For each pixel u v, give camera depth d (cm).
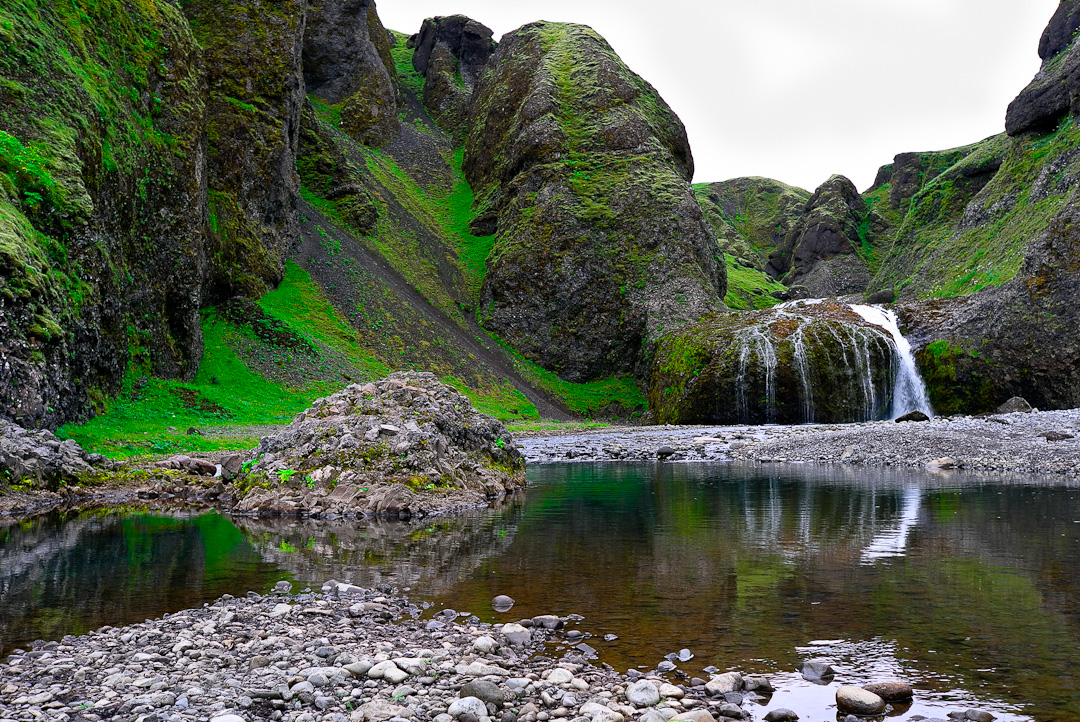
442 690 492
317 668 526
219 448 2625
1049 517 1211
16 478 1608
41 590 813
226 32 5716
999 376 4606
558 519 1324
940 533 1080
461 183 10062
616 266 7375
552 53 9575
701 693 488
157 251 3809
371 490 1490
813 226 15362
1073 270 4412
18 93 2808
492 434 1925
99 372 2936
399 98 11331
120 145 3466
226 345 4569
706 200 19138
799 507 1402
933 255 8225
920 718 440
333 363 4888
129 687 498
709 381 5303
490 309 7519
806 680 509
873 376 5081
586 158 8169
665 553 977
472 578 849
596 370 7156
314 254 6325
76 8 3559
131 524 1339
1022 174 7319
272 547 1081
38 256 2344
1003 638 589
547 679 514
